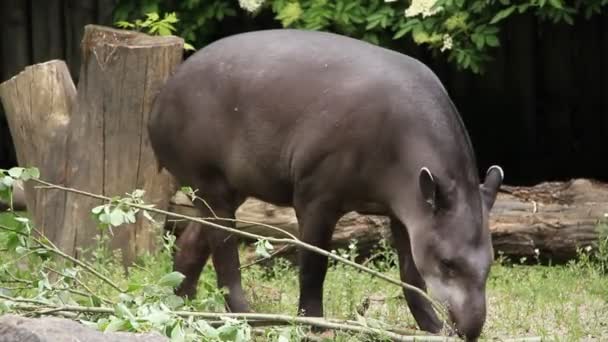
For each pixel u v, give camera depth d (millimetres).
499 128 31203
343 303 19609
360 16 26516
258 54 18344
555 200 24312
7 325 12312
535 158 31297
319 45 18188
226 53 18594
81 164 22859
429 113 17172
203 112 18469
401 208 17109
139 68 22578
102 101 22719
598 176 31266
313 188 17734
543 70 31000
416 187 16844
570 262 22578
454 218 16406
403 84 17422
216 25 29516
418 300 18172
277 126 17906
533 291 20766
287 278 22094
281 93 17922
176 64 22641
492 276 22344
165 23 24516
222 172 18641
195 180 18891
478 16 26172
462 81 30828
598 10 25859
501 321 19078
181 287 19609
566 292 21078
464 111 31172
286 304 20016
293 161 17828
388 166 17266
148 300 15289
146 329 13883
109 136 22766
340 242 23469
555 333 18047
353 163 17391
